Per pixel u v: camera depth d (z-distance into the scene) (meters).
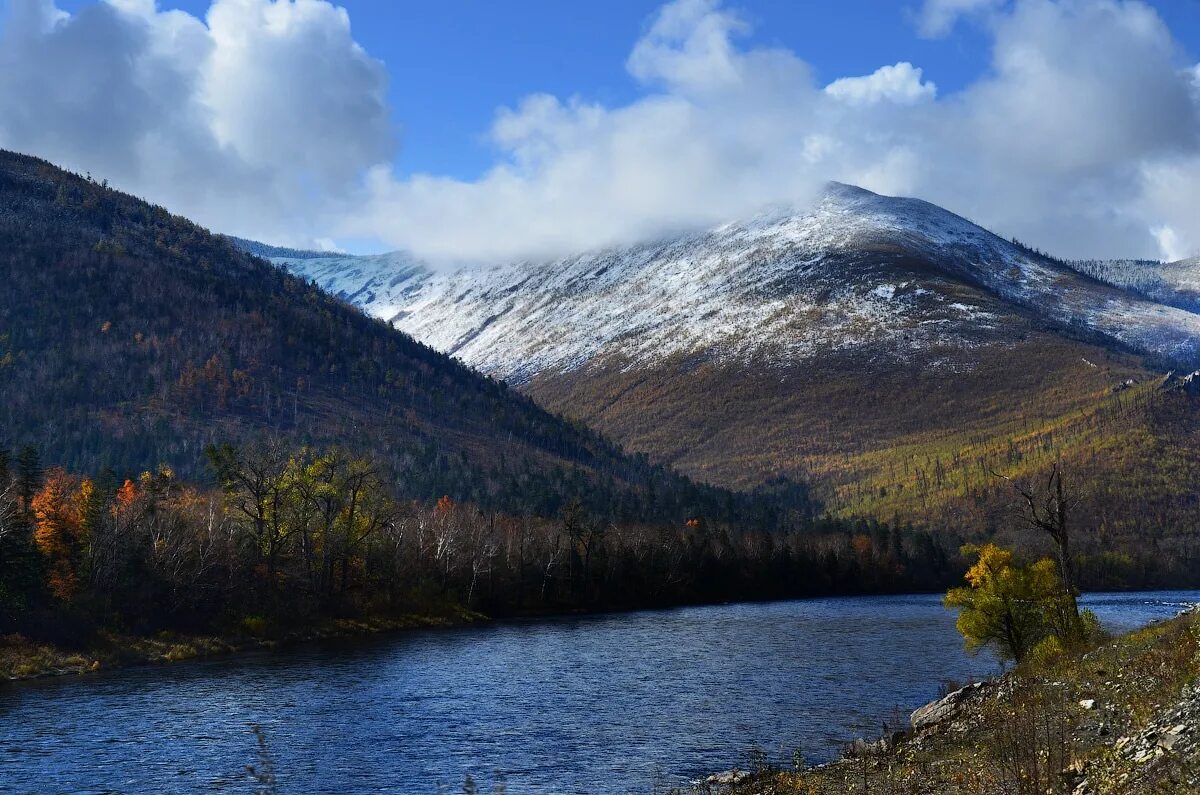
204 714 51.22
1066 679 37.44
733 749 42.09
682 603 154.12
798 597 175.50
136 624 78.88
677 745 43.12
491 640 92.19
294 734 46.03
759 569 175.38
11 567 71.38
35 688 60.38
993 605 52.34
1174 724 22.02
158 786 36.56
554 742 44.09
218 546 91.50
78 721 49.19
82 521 85.69
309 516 102.00
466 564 126.81
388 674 67.00
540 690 59.38
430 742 44.25
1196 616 38.00
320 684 62.09
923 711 44.31
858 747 38.22
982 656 74.12
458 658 76.69
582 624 112.31
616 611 136.50
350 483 108.50
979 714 37.00
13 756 41.34
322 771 38.88
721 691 58.31
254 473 100.56
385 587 110.25
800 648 82.88
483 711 52.06
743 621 115.62
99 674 67.12
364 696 57.22
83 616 75.44
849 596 179.62
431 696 57.16
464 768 39.28
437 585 118.50
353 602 103.69
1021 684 39.78
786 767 38.12
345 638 93.38
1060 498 53.94
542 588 134.62
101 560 82.00
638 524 193.88
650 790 35.44
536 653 80.38
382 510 111.38
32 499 90.94
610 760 40.47
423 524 127.69
